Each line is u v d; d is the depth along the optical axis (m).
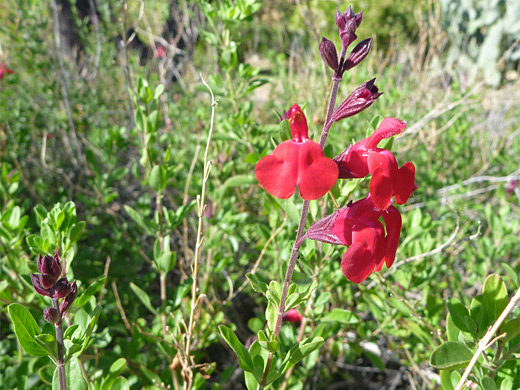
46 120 0.42
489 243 0.25
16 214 0.19
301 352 0.13
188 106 0.44
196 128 0.34
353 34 0.11
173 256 0.19
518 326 0.13
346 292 0.24
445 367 0.13
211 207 0.26
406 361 0.23
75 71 0.49
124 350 0.20
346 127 0.31
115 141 0.29
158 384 0.18
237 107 0.26
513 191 0.32
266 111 0.45
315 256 0.18
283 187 0.11
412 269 0.22
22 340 0.12
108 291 0.27
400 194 0.12
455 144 0.36
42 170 0.36
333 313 0.18
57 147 0.42
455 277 0.25
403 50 0.57
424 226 0.22
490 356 0.15
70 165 0.41
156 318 0.22
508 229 0.25
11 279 0.19
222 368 0.29
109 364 0.18
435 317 0.20
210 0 0.28
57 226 0.16
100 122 0.44
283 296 0.12
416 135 0.37
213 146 0.30
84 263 0.26
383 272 0.25
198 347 0.21
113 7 0.50
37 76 0.40
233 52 0.24
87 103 0.42
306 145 0.11
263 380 0.13
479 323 0.14
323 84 0.32
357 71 0.40
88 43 0.49
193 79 0.49
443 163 0.37
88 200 0.28
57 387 0.13
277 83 0.46
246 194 0.32
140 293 0.20
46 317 0.11
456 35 0.83
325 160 0.11
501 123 0.48
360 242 0.12
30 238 0.16
